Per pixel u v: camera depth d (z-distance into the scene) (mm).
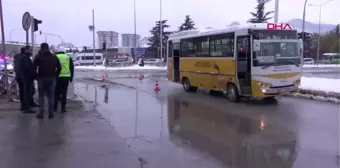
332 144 7301
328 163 6031
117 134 7902
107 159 6059
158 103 13320
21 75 9789
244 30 13203
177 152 6617
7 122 8750
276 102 13781
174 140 7535
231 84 14070
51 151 6461
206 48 15945
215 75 15242
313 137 7930
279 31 13273
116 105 12625
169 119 9992
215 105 12977
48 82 9086
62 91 10227
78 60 72000
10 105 11062
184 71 18047
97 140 7285
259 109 12031
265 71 12859
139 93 16797
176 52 19078
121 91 17609
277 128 8898
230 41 14094
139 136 7836
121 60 73875
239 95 13820
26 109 9906
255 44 12852
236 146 7137
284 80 13180
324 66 60906
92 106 11711
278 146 7156
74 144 6945
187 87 17844
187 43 17703
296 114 10945
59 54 10031
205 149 6875
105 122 9055
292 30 13539
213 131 8523
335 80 19031
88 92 16938
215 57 15188
